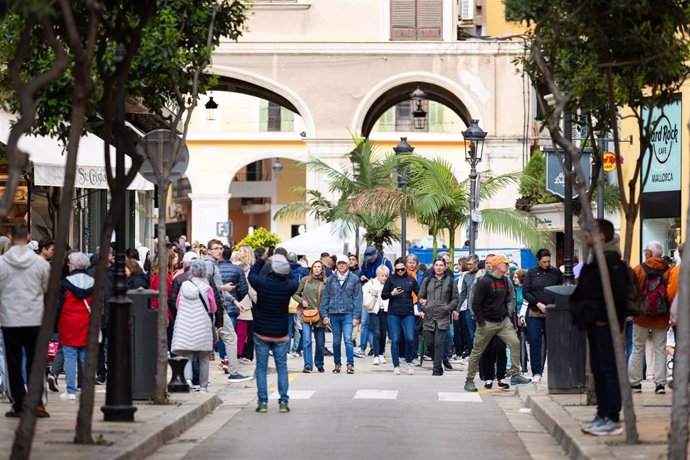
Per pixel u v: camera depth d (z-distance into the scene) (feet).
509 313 102.27
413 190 171.42
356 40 212.43
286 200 356.18
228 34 81.97
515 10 62.59
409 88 217.77
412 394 92.73
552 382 84.43
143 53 77.20
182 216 364.79
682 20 66.49
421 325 125.59
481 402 87.66
